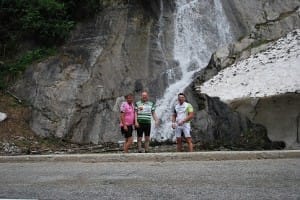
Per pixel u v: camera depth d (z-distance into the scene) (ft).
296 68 39.37
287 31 57.88
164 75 59.98
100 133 52.65
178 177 21.22
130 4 64.69
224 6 65.72
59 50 61.16
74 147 49.78
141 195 16.99
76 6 64.44
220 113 42.86
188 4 66.80
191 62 62.49
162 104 55.57
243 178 20.53
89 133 52.60
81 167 26.27
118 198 16.53
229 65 49.29
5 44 62.03
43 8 62.90
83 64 57.57
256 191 17.37
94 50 59.36
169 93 56.90
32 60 59.31
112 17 63.52
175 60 62.23
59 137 51.55
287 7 62.59
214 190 17.71
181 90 55.26
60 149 47.85
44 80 55.57
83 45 60.44
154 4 65.31
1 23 62.80
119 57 59.52
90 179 21.30
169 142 50.78
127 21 63.21
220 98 40.68
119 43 60.80
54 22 62.69
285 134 39.27
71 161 29.89
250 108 40.09
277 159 28.37
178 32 64.95
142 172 23.25
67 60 57.93
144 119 35.60
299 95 37.06
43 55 60.29
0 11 62.34
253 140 40.34
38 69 57.06
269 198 16.06
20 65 58.54
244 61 45.65
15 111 53.42
